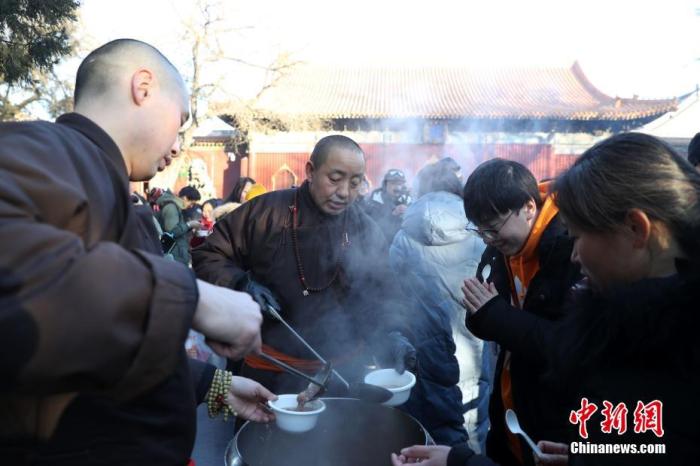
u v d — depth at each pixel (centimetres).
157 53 99
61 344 55
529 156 1941
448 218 219
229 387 132
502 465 163
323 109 1942
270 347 181
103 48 95
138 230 90
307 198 186
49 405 74
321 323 186
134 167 97
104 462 79
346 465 141
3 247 56
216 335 73
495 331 141
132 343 59
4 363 54
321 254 185
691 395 76
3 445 73
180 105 101
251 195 471
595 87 2275
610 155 84
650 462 78
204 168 1964
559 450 121
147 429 84
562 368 90
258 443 135
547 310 142
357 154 177
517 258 151
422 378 212
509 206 141
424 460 117
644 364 80
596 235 84
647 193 79
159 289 61
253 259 189
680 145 1812
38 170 66
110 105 93
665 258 82
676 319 75
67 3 465
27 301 54
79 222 69
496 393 163
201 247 191
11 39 450
